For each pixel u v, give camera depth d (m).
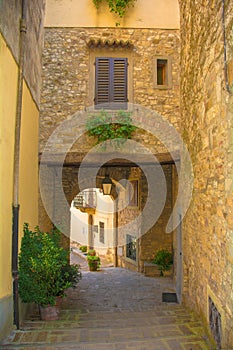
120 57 6.94
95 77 6.88
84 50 6.92
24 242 4.48
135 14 7.02
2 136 3.57
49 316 4.48
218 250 3.63
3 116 3.59
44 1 6.47
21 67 4.21
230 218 3.19
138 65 6.95
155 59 6.96
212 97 3.94
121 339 3.46
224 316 3.27
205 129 4.33
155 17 7.03
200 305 4.47
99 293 7.38
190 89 5.41
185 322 4.34
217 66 3.70
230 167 3.22
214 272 3.78
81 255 16.59
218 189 3.67
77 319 4.55
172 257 9.56
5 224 3.70
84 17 6.95
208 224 4.13
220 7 3.53
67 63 6.88
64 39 6.90
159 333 3.72
